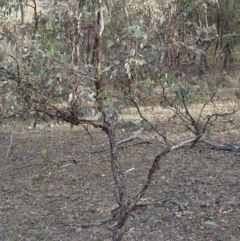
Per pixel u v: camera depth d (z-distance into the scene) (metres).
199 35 2.35
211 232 4.16
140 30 2.19
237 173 5.45
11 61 2.18
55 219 4.69
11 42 2.17
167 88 2.35
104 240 4.17
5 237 4.40
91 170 5.94
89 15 2.31
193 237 4.11
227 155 6.05
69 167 6.09
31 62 2.13
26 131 7.76
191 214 4.51
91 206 4.90
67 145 6.96
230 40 9.89
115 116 2.27
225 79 10.13
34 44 2.17
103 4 2.33
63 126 8.00
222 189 5.05
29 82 2.17
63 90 2.13
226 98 9.04
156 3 5.70
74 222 4.56
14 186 5.62
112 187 5.39
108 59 2.25
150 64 2.27
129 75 2.15
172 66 2.29
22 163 6.40
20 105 2.24
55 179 5.75
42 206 5.04
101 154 6.50
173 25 2.35
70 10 2.29
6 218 4.80
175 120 7.43
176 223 4.38
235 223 4.29
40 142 7.19
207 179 5.30
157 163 2.59
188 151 6.23
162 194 4.98
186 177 5.40
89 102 2.18
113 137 2.48
